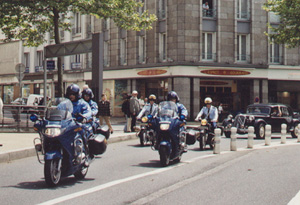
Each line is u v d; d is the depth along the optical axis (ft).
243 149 50.70
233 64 118.32
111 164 36.68
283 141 60.18
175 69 115.24
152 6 122.62
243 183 27.30
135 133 65.98
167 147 34.30
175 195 23.35
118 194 23.56
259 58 121.90
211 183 27.22
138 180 28.22
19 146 45.19
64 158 25.99
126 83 129.59
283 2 95.25
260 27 122.01
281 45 125.18
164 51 121.08
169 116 35.09
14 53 177.78
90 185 26.50
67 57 148.87
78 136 27.09
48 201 21.63
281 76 123.44
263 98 121.80
